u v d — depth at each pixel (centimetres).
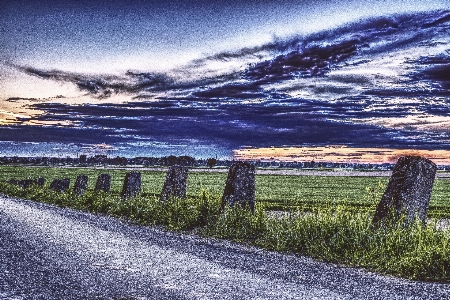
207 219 1098
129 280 582
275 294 531
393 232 770
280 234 869
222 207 1153
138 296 514
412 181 877
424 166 889
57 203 1822
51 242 830
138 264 676
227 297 515
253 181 1187
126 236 952
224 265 685
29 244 799
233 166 1191
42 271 611
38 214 1314
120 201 1498
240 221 1005
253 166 1195
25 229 984
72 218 1256
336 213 912
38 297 500
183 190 1491
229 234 967
